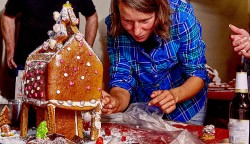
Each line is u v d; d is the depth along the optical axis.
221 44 4.23
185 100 1.81
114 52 1.92
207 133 1.41
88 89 1.34
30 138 1.28
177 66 1.95
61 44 1.33
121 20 1.63
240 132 1.17
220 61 4.23
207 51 4.12
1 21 2.79
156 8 1.59
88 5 2.84
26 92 1.38
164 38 1.72
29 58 1.41
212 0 4.12
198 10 4.02
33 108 1.57
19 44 2.69
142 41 1.68
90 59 1.34
